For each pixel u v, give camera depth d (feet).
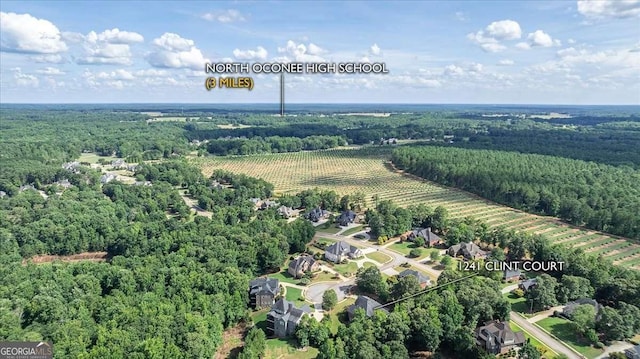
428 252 609.83
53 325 377.50
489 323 407.64
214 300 421.59
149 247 594.65
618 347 389.39
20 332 364.38
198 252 541.34
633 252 617.62
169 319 371.76
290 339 409.69
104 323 376.48
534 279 487.20
